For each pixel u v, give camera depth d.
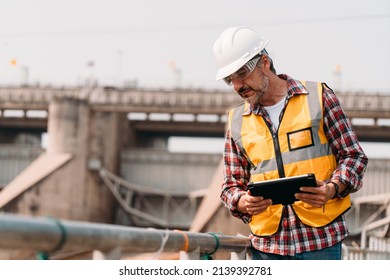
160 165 73.50
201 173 72.62
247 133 6.97
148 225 74.31
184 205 72.62
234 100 63.28
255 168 6.94
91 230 4.26
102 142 69.62
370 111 62.72
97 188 69.50
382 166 68.56
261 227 6.86
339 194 6.53
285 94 6.86
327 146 6.77
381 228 60.00
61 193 65.25
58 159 66.19
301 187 6.29
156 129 76.19
